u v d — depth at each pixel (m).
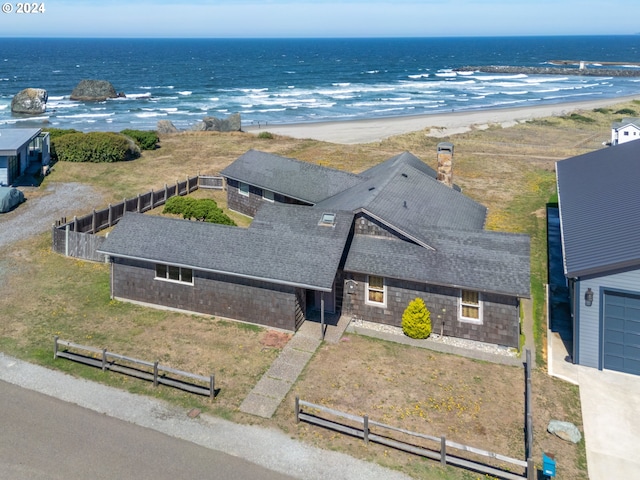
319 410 15.73
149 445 14.20
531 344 19.53
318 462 13.70
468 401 16.25
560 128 70.88
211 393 16.16
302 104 99.25
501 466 13.67
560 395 16.52
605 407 15.95
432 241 21.14
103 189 38.06
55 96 108.00
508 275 19.08
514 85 134.38
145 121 81.25
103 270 25.50
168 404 15.97
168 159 48.66
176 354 18.70
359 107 95.56
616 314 17.34
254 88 125.25
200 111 91.12
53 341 19.42
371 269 20.39
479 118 80.50
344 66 194.38
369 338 20.00
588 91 120.50
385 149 56.03
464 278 19.30
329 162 49.09
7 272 24.88
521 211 35.06
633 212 20.31
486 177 44.12
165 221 22.95
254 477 13.16
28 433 14.57
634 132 54.34
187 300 21.72
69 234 26.69
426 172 31.81
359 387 16.89
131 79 141.62
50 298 22.66
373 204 21.98
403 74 166.50
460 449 13.84
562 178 29.38
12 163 38.19
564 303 22.73
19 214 32.47
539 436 14.74
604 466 13.64
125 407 15.79
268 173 32.97
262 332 20.30
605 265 16.98
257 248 21.02
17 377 17.16
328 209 22.31
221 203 36.50
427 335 19.86
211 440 14.44
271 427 15.01
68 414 15.41
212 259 20.88
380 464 13.64
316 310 21.97
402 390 16.77
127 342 19.45
